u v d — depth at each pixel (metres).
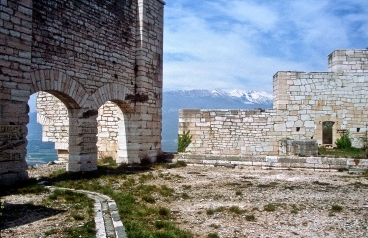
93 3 15.28
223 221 7.91
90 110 15.09
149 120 19.05
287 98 23.81
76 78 14.28
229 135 24.09
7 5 11.16
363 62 23.62
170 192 11.02
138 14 18.45
